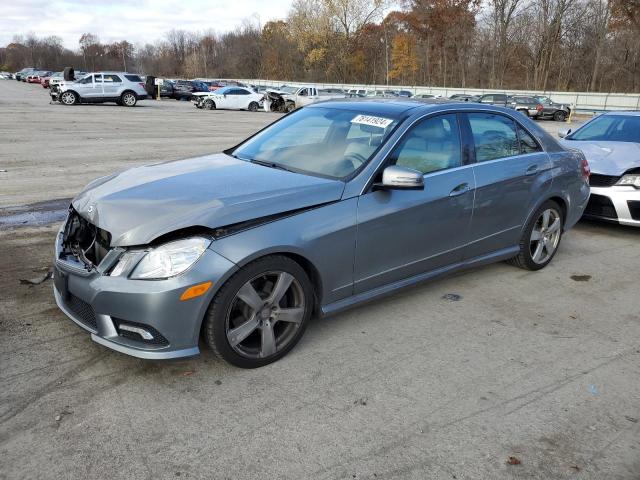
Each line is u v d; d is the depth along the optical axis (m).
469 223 4.34
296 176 3.64
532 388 3.24
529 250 5.07
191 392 3.05
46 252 5.20
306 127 4.36
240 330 3.16
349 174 3.66
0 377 3.11
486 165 4.44
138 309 2.87
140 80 30.83
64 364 3.27
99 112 24.47
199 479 2.43
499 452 2.67
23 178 8.70
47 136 14.27
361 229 3.56
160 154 11.66
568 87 57.66
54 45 131.12
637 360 3.62
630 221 6.39
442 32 64.94
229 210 3.06
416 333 3.86
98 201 3.27
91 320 3.11
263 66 82.69
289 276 3.28
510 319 4.16
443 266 4.32
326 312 3.59
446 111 4.27
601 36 53.78
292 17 69.06
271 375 3.25
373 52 71.19
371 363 3.43
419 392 3.14
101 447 2.60
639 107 42.91
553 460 2.63
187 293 2.88
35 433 2.67
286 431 2.76
